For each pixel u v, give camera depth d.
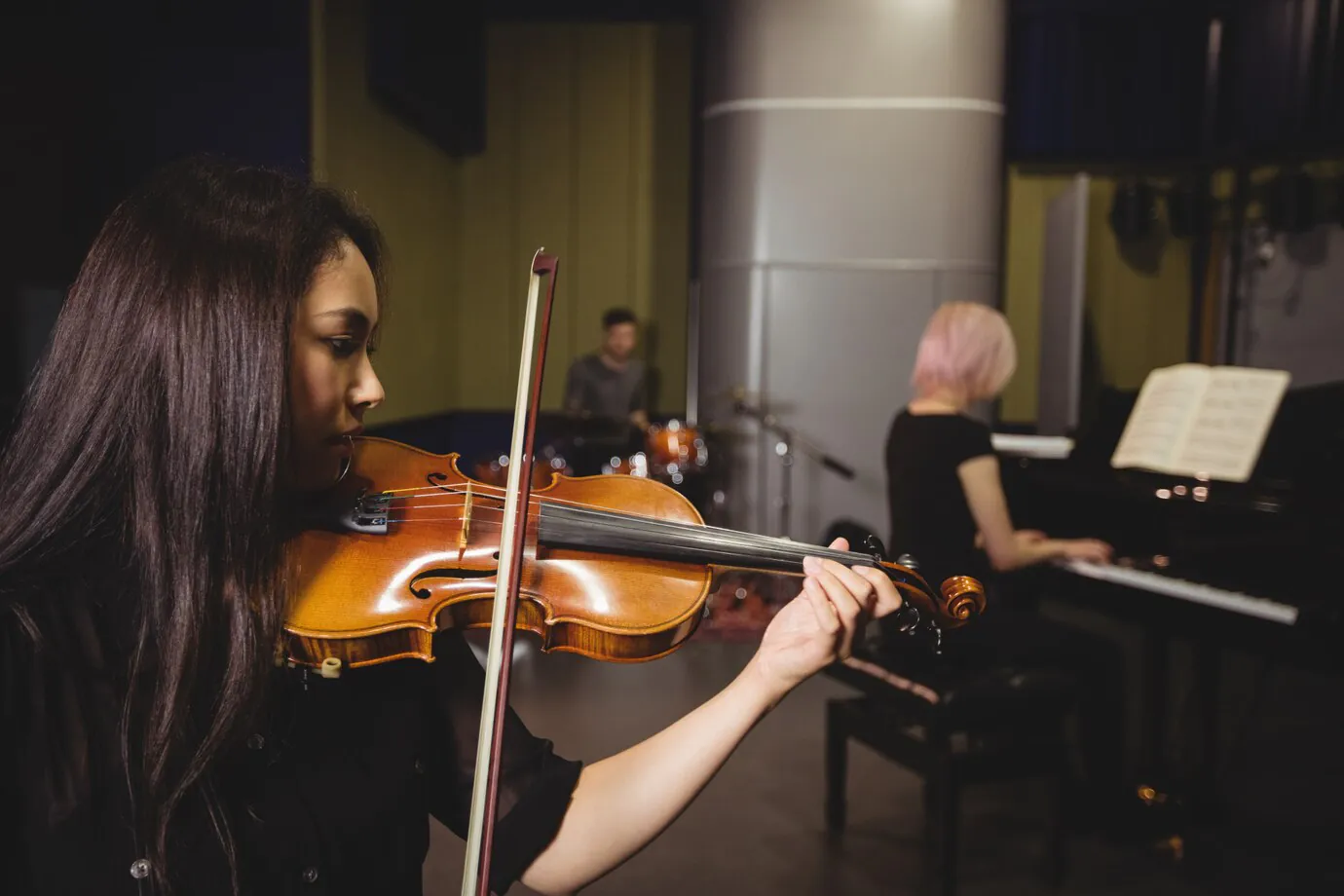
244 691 0.71
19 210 3.41
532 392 0.85
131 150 3.84
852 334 5.32
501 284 6.64
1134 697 3.60
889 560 1.04
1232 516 2.63
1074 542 2.79
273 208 0.76
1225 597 2.51
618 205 6.57
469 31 6.18
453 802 0.91
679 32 6.49
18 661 0.69
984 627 2.66
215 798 0.72
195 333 0.71
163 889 0.70
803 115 5.26
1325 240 5.54
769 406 5.36
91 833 0.70
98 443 0.71
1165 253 6.02
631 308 6.61
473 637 4.47
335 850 0.78
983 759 2.38
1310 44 5.34
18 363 3.43
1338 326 5.54
